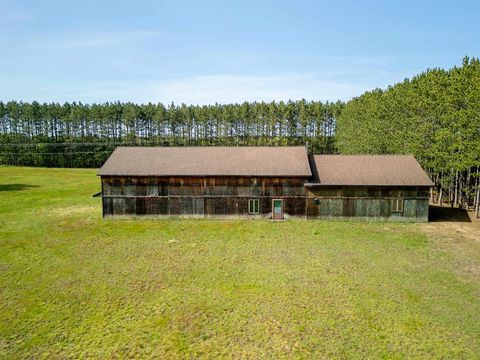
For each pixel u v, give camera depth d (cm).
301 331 1443
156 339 1399
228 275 1991
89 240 2642
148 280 1933
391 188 3108
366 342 1366
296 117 9062
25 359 1282
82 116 9662
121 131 9838
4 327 1484
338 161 3456
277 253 2341
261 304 1662
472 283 1864
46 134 9756
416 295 1734
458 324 1477
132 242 2589
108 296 1752
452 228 2919
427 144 3653
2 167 7988
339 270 2048
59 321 1527
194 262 2188
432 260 2195
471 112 2914
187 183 3259
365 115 5550
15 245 2520
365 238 2658
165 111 9462
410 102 3919
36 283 1898
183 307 1641
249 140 9350
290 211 3222
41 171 7250
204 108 9362
